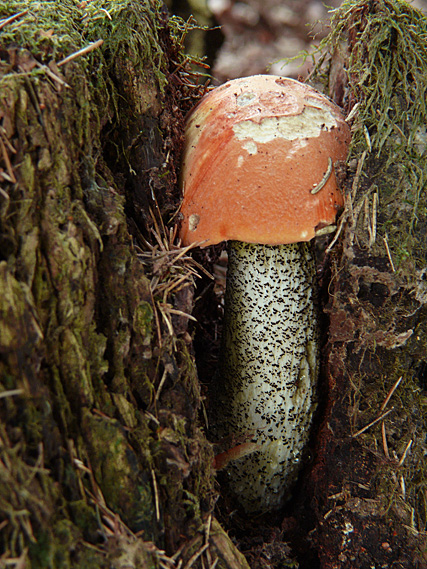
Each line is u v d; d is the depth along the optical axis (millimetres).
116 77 353
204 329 452
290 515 406
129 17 350
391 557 370
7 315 302
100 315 333
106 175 347
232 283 387
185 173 370
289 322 383
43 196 317
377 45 357
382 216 362
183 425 346
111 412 327
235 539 383
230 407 400
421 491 372
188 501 342
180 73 395
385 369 371
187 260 372
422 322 367
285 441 396
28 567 296
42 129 316
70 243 318
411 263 360
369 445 371
